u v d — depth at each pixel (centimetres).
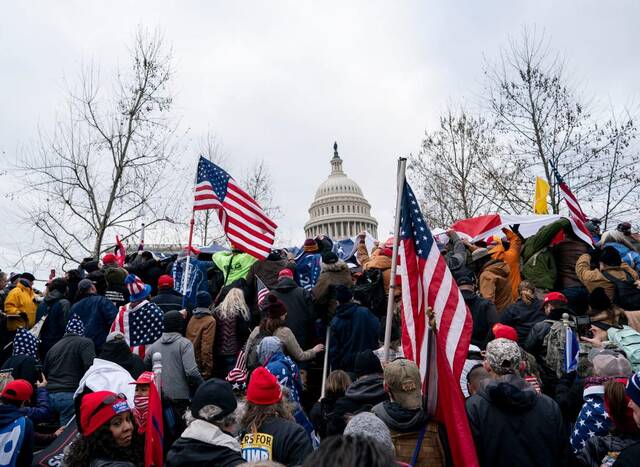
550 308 694
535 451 399
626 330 562
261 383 434
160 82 2384
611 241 1039
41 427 729
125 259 1420
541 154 2216
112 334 662
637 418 354
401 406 418
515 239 1064
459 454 404
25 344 779
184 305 946
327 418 516
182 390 682
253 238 1035
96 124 2630
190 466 379
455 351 457
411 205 535
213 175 1070
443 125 2655
